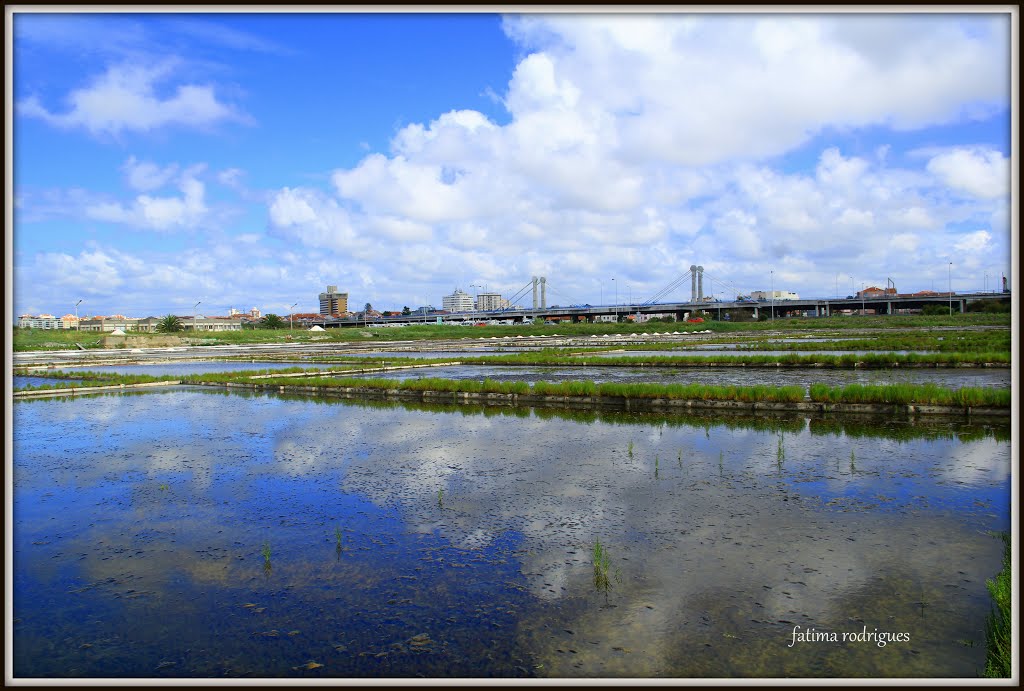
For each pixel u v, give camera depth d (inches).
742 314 6264.8
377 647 222.1
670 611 240.8
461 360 1633.9
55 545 335.0
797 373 1166.3
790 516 344.2
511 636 226.5
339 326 6899.6
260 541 334.0
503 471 467.2
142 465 522.6
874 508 354.0
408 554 308.3
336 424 716.0
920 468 438.9
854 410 676.7
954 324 3735.2
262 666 211.5
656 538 317.1
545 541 319.0
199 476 479.5
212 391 1131.9
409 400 942.4
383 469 485.1
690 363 1401.3
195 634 235.9
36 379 1430.9
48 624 247.3
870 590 253.6
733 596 251.4
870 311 6476.4
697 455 500.1
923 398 660.1
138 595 271.1
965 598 245.0
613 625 231.6
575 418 714.8
